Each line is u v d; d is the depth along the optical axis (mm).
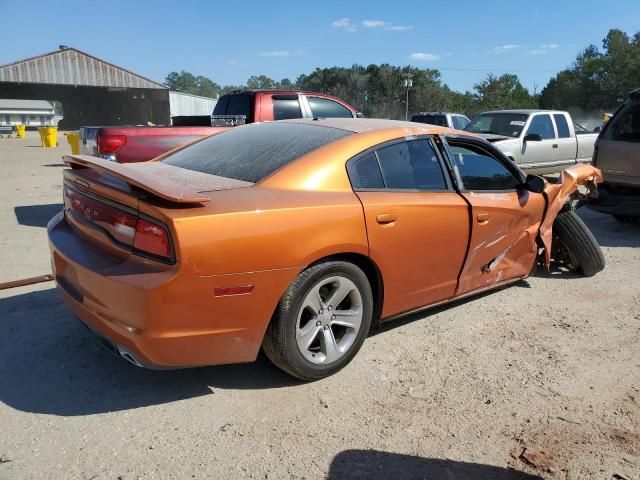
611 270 5672
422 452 2695
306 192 3162
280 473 2523
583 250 5234
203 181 3199
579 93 69125
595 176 5527
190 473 2508
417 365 3557
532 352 3777
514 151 10898
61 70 50000
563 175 5160
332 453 2672
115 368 3424
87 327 3109
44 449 2646
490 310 4512
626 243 6926
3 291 4652
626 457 2693
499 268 4469
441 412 3037
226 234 2725
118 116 60469
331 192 3238
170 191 2662
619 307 4637
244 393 3184
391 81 70812
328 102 9281
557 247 5438
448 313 4426
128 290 2645
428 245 3688
